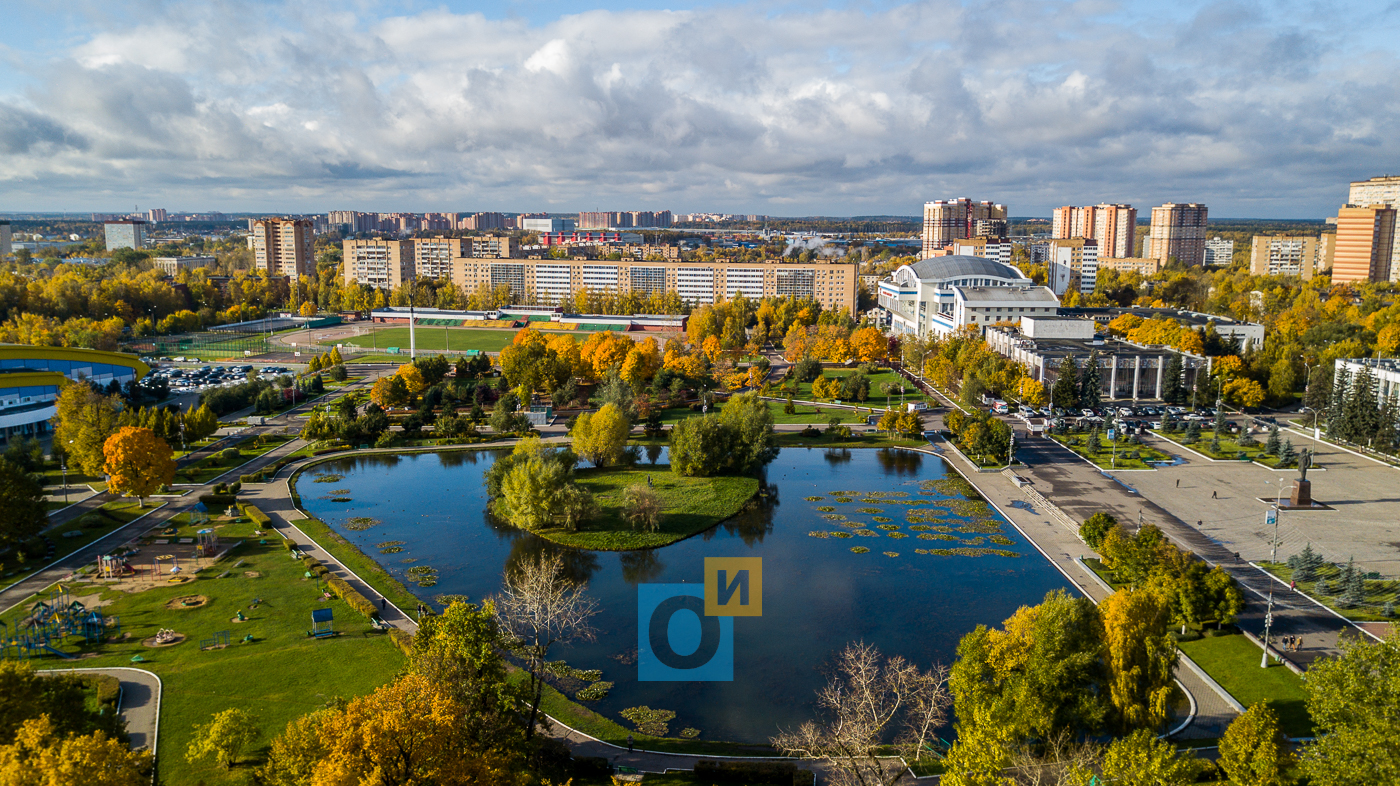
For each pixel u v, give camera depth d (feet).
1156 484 545.44
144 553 419.33
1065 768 205.57
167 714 271.90
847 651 301.84
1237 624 342.44
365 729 174.40
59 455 570.46
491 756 191.01
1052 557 426.92
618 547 444.55
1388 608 350.02
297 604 360.89
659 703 297.12
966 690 251.39
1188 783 189.67
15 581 383.65
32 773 168.35
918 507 512.22
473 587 393.50
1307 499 493.36
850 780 241.76
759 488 551.18
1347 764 192.85
